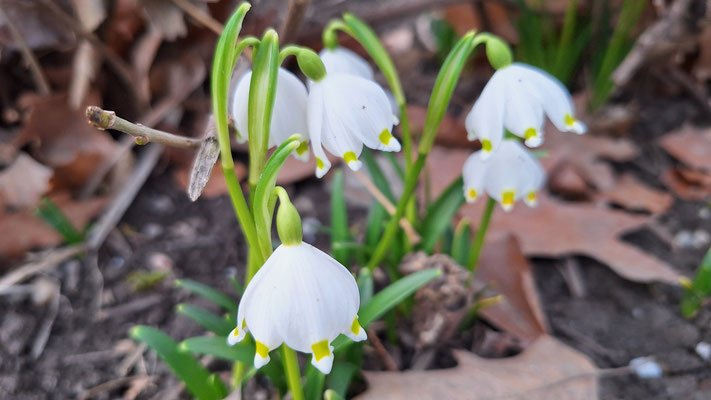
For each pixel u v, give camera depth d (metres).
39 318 0.37
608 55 0.48
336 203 0.34
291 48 0.27
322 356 0.24
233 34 0.25
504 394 0.32
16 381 0.34
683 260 0.40
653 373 0.35
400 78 0.54
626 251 0.39
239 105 0.27
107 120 0.25
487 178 0.31
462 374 0.32
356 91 0.27
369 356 0.34
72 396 0.34
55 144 0.42
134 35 0.44
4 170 0.42
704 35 0.49
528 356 0.34
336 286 0.24
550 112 0.28
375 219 0.35
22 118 0.45
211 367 0.34
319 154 0.27
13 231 0.39
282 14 0.51
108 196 0.42
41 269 0.38
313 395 0.30
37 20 0.43
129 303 0.37
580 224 0.40
